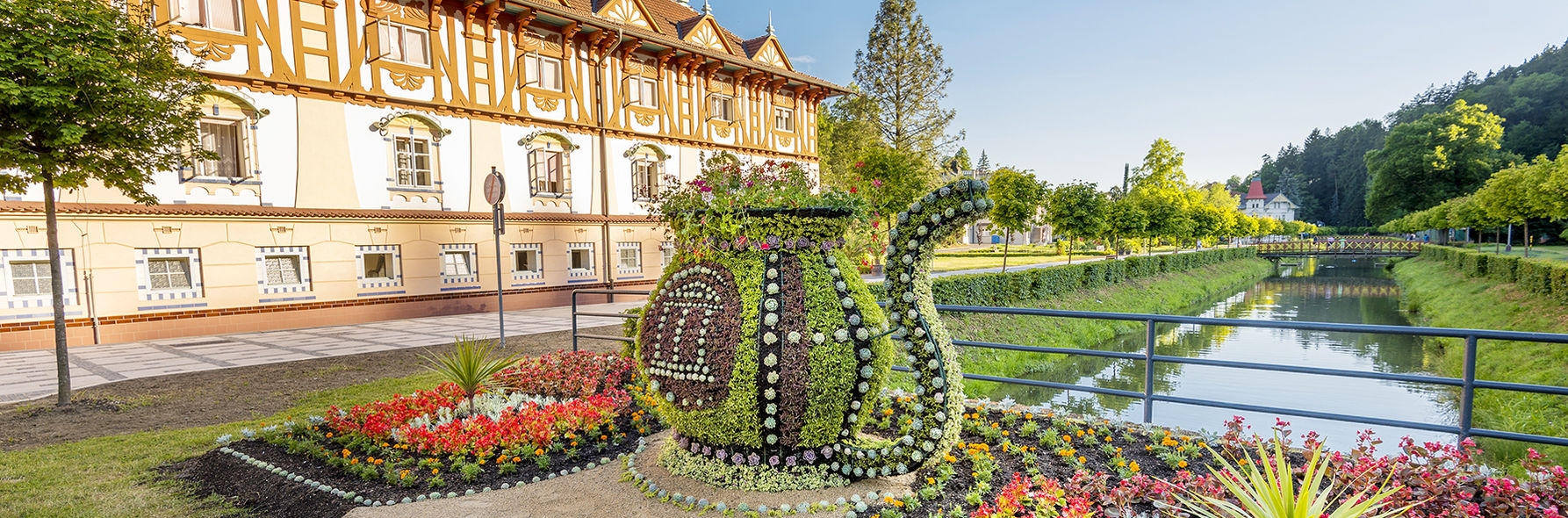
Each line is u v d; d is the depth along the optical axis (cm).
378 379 812
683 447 418
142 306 1239
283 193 1408
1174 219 3562
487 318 1580
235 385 775
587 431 493
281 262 1415
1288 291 3462
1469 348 384
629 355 685
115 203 1215
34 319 1140
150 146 681
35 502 395
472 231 1703
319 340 1202
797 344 368
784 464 384
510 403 575
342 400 686
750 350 369
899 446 376
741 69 2348
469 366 540
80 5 622
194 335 1290
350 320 1497
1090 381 1294
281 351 1061
